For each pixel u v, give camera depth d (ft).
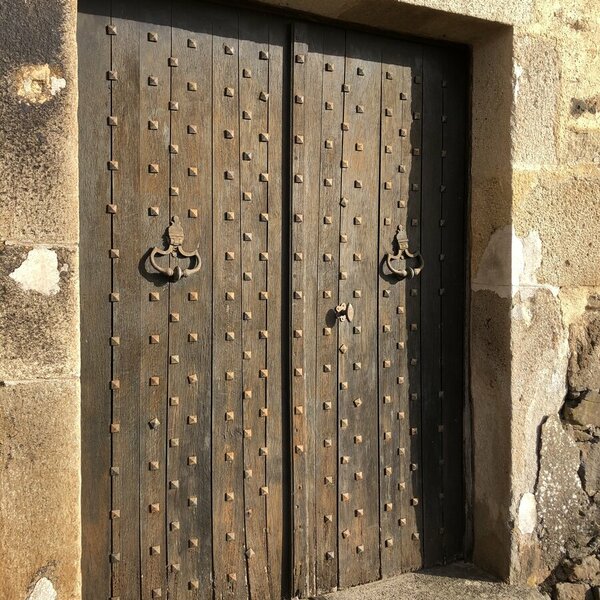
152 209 7.56
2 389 6.08
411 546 9.29
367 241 8.88
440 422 9.49
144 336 7.58
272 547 8.38
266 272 8.27
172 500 7.78
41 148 6.17
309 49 8.41
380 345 9.02
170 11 7.64
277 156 8.28
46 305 6.22
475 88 9.28
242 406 8.16
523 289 8.86
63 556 6.37
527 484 8.98
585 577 9.07
